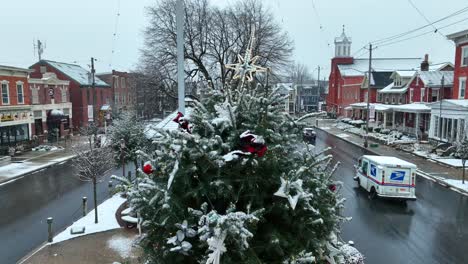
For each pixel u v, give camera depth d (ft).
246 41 99.40
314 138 113.60
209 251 12.54
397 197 55.16
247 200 13.69
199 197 13.52
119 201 56.18
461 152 67.31
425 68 157.28
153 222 13.91
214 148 13.52
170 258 13.94
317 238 14.52
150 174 14.57
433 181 70.74
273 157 13.58
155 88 106.73
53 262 35.22
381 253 38.58
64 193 63.98
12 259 36.96
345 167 82.38
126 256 36.17
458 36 103.04
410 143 111.65
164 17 106.42
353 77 207.00
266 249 13.41
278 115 14.55
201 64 106.42
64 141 124.67
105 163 52.03
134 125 62.03
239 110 14.29
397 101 151.94
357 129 157.07
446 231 45.11
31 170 82.17
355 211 52.80
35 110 122.11
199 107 15.17
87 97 156.97
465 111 90.74
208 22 107.14
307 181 14.24
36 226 47.09
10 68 102.83
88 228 44.47
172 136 13.98
